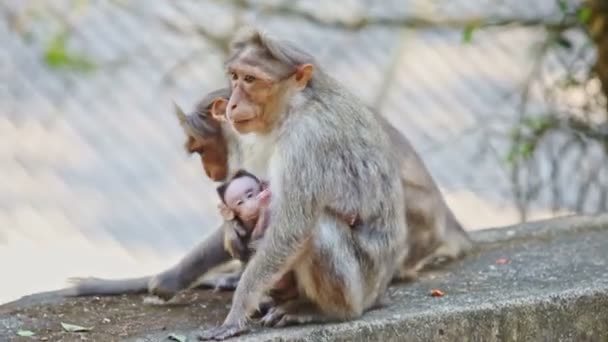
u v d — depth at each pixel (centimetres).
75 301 1130
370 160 1045
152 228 1881
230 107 1002
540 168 1777
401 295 1112
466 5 1831
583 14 1648
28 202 1895
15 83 1977
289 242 998
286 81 1006
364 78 1894
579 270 1170
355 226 1036
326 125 1016
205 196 1936
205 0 1806
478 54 2019
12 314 1085
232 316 996
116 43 1930
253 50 1001
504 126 2033
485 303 1051
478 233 1374
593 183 1733
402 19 1795
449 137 1902
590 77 1733
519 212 1764
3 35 1925
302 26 1878
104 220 1884
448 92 2002
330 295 1015
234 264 1204
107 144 1986
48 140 1975
